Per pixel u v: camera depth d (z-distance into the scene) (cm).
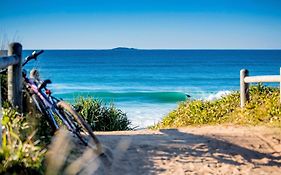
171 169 568
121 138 747
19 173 405
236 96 1225
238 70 10400
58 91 5122
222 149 698
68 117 557
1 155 409
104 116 1279
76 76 8012
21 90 643
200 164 600
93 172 515
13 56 611
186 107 1262
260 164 628
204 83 6925
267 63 14675
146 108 3328
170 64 13462
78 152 558
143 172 549
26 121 579
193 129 891
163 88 5891
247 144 743
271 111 995
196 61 16075
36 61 697
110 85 6266
